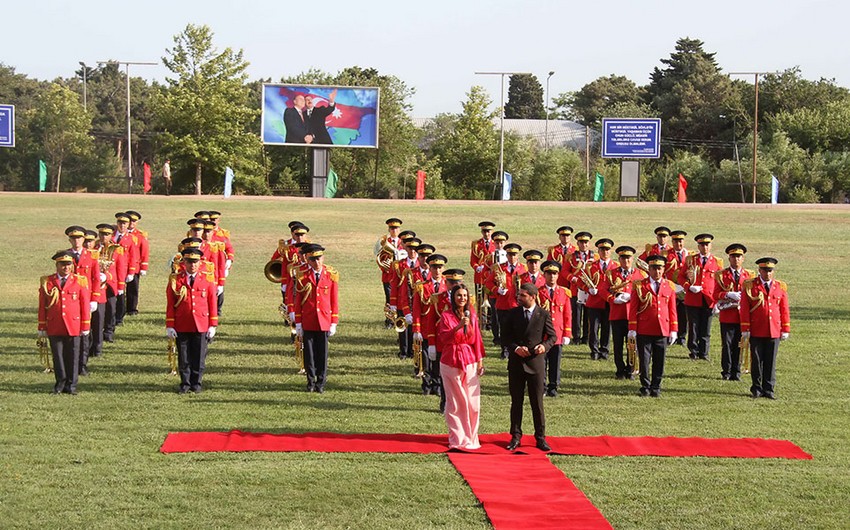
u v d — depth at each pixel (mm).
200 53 69188
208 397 15422
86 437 12828
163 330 21344
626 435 13586
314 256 15945
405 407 15094
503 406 15484
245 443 12586
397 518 9930
